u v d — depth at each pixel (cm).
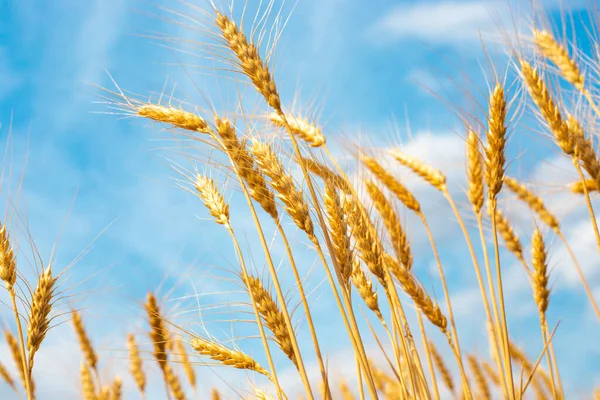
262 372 106
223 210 104
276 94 103
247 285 101
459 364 115
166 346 122
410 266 118
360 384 104
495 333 115
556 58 125
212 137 104
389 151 134
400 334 108
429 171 128
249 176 102
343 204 109
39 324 107
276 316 102
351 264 103
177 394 136
